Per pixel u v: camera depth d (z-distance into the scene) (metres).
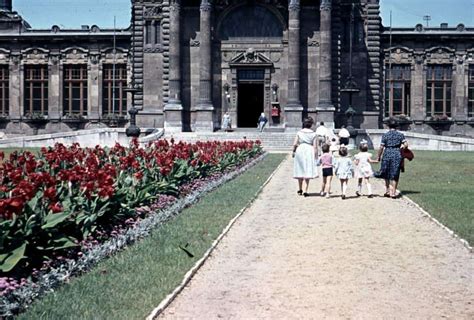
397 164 25.92
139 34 73.31
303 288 13.10
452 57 81.19
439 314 11.59
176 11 69.88
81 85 83.19
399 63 81.19
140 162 23.77
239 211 21.89
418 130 81.12
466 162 44.34
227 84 71.94
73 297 11.48
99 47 82.75
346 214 22.02
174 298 12.24
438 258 15.54
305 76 70.69
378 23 73.50
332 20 70.62
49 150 24.69
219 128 71.69
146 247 15.66
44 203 13.84
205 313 11.53
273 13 71.69
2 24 84.12
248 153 44.12
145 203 19.97
